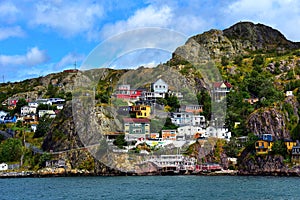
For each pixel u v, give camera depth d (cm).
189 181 10294
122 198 7350
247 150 13962
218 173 12888
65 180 12012
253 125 15012
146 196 7519
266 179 11350
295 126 14838
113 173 12388
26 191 9444
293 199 7088
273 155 13462
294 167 12938
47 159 15100
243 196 7456
